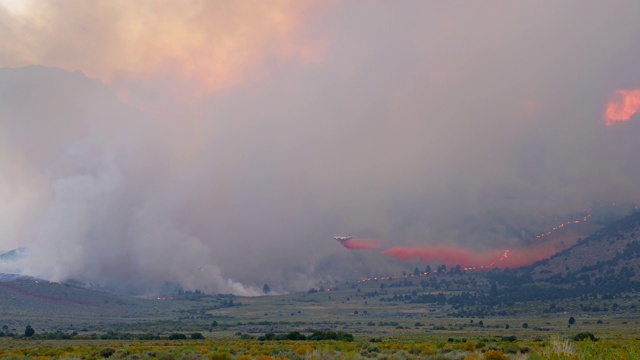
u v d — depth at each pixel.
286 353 78.88
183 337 179.12
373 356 75.75
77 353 90.19
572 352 45.97
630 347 46.06
